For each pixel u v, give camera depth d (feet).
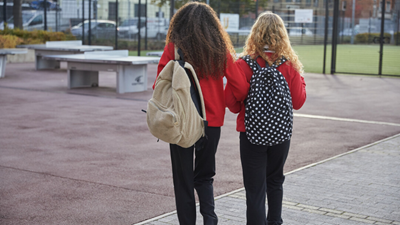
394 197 15.12
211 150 11.05
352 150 21.84
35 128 26.05
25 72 59.26
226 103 10.88
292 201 14.65
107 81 51.42
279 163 11.13
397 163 19.49
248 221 10.93
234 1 84.94
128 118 29.58
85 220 13.05
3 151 20.89
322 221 12.96
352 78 57.06
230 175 17.66
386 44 92.58
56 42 67.56
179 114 9.81
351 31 109.91
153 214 13.56
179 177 10.88
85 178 17.07
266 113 10.20
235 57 10.87
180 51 10.43
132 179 17.03
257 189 10.90
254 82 10.36
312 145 22.88
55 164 18.92
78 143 22.71
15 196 15.03
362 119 30.27
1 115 29.94
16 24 90.22
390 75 58.03
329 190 15.80
